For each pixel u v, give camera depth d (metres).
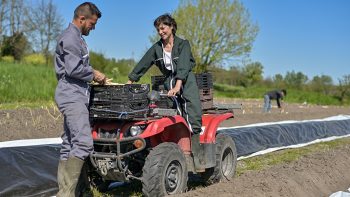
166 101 5.62
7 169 5.93
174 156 5.13
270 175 6.34
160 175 4.93
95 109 4.93
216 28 35.34
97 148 5.19
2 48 34.84
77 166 4.67
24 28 35.88
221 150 6.26
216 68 37.59
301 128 12.56
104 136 5.05
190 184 6.50
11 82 16.12
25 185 5.76
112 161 4.95
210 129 5.94
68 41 4.59
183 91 5.55
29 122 10.41
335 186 7.08
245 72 47.34
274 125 11.89
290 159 9.45
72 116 4.64
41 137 9.11
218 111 6.42
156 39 31.36
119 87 4.83
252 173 6.54
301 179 6.52
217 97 31.08
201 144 5.86
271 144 10.77
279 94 20.03
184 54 5.45
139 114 4.91
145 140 5.24
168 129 5.60
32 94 15.93
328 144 12.23
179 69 5.38
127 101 4.81
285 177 6.31
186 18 34.78
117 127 4.99
